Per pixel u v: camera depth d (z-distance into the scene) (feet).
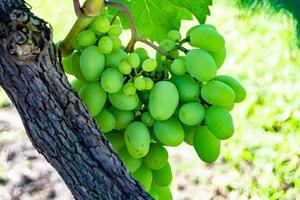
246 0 6.55
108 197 1.50
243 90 1.66
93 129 1.47
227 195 4.95
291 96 5.55
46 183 5.06
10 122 5.44
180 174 5.07
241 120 5.37
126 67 1.53
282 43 6.15
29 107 1.41
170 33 1.64
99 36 1.56
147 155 1.69
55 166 1.50
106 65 1.57
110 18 1.66
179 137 1.61
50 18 6.50
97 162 1.48
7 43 1.30
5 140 5.29
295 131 5.29
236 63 5.93
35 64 1.34
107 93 1.60
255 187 4.97
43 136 1.44
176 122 1.62
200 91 1.61
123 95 1.56
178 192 4.96
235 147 5.18
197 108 1.58
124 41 5.89
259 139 5.24
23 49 1.30
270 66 5.88
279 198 4.90
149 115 1.61
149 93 1.60
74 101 1.43
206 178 5.04
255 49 6.08
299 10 6.44
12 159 5.19
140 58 1.63
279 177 4.99
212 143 1.64
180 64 1.58
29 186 5.03
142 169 1.71
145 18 1.89
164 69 1.61
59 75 1.40
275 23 6.37
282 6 6.48
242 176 5.02
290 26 6.34
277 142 5.20
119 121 1.62
